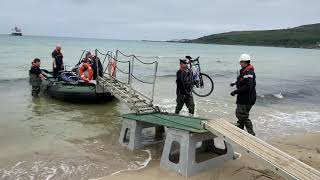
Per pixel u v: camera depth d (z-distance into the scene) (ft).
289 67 154.10
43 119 36.91
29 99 47.88
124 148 27.58
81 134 31.58
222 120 23.88
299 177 16.60
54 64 52.90
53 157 25.41
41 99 48.14
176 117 27.07
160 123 24.27
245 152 19.21
